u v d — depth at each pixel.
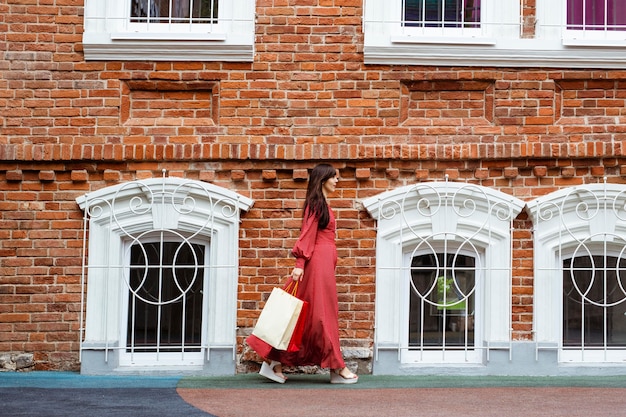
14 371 8.59
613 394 7.46
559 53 8.75
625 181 8.80
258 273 8.67
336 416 6.45
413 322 8.80
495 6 8.90
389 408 6.77
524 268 8.71
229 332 8.62
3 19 8.73
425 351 8.77
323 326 7.82
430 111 8.81
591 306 8.86
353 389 7.67
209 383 8.00
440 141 8.75
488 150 8.70
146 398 7.21
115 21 8.80
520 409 6.76
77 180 8.69
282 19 8.80
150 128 8.72
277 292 7.72
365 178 8.72
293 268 8.67
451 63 8.77
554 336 8.73
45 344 8.62
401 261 8.70
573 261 8.85
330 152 8.68
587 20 9.02
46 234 8.66
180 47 8.69
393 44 8.70
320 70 8.77
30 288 8.64
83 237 8.66
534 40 8.75
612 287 8.86
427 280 8.82
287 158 8.67
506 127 8.77
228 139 8.72
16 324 8.62
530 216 8.70
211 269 8.66
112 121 8.70
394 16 8.95
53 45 8.73
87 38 8.66
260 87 8.77
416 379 8.27
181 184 8.62
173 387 7.77
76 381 8.09
